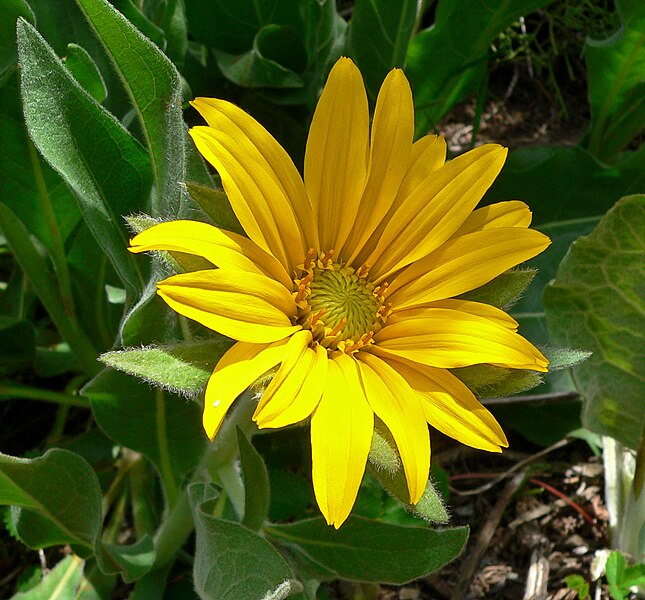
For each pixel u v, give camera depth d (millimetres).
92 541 196
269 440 235
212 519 158
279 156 151
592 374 220
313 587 200
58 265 220
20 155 202
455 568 238
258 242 147
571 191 261
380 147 156
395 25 243
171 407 195
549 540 245
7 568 232
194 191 149
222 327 135
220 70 266
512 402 252
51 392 238
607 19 321
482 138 323
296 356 141
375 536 183
